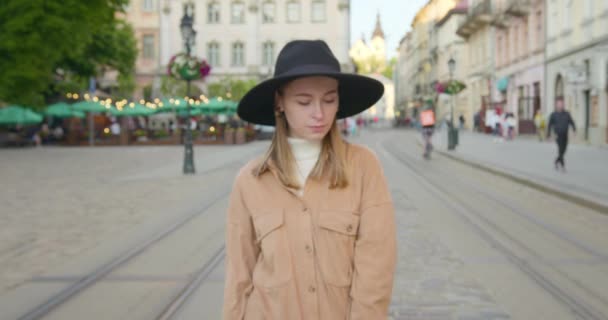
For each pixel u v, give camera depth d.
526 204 9.59
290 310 1.89
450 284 5.06
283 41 54.34
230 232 2.04
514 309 4.42
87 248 6.63
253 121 2.19
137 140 36.88
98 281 5.27
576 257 5.95
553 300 4.61
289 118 1.94
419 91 76.94
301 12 54.19
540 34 31.02
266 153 2.05
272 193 1.97
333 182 1.92
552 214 8.59
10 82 18.25
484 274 5.36
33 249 6.61
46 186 12.91
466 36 49.06
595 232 7.22
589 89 24.41
